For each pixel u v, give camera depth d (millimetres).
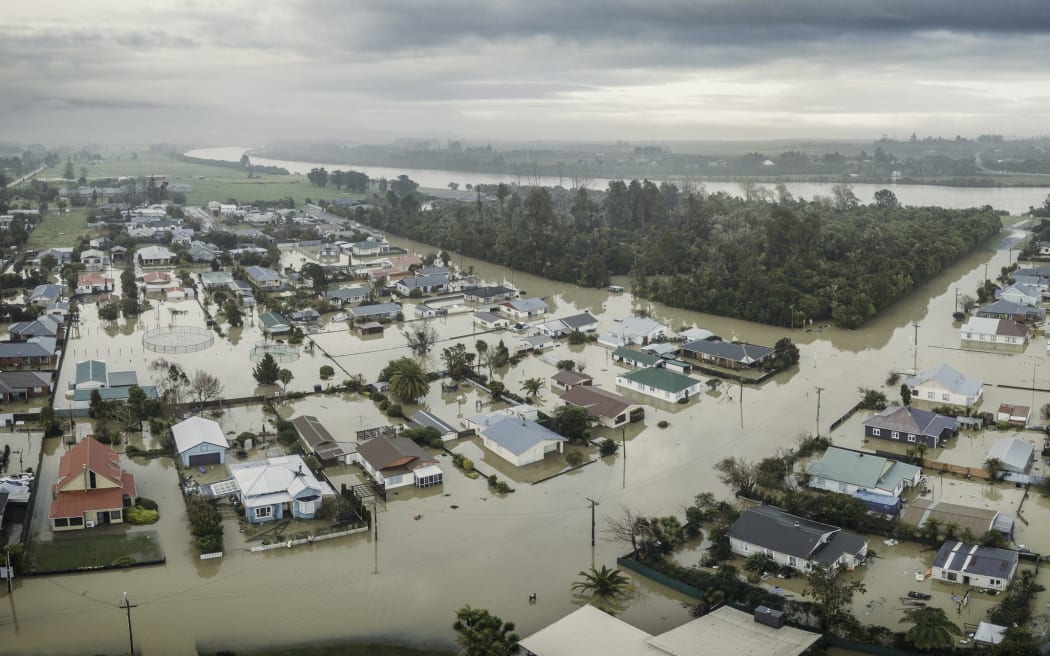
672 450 115562
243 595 81500
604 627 72250
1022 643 66625
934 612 71312
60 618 77125
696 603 79688
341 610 79125
